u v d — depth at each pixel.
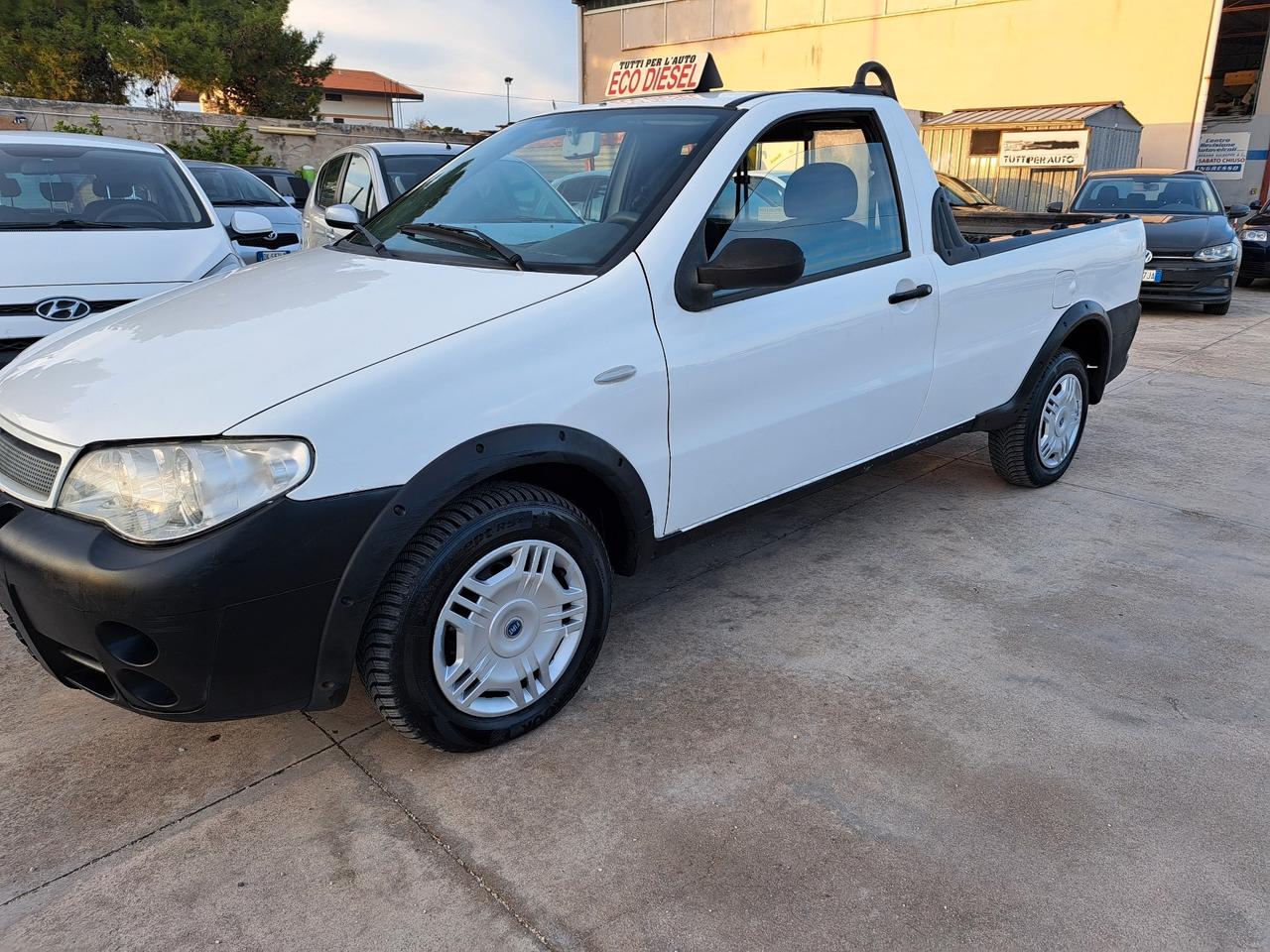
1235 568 3.62
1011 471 4.41
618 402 2.54
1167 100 15.00
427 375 2.20
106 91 28.31
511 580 2.42
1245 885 2.02
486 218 3.06
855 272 3.23
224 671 2.04
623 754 2.51
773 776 2.41
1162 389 6.60
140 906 2.01
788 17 19.12
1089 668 2.90
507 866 2.12
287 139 20.20
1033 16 16.00
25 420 2.25
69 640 2.07
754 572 3.64
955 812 2.26
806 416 3.12
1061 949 1.87
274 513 1.99
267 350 2.28
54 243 4.61
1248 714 2.65
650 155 2.94
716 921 1.95
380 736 2.62
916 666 2.93
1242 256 12.11
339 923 1.96
